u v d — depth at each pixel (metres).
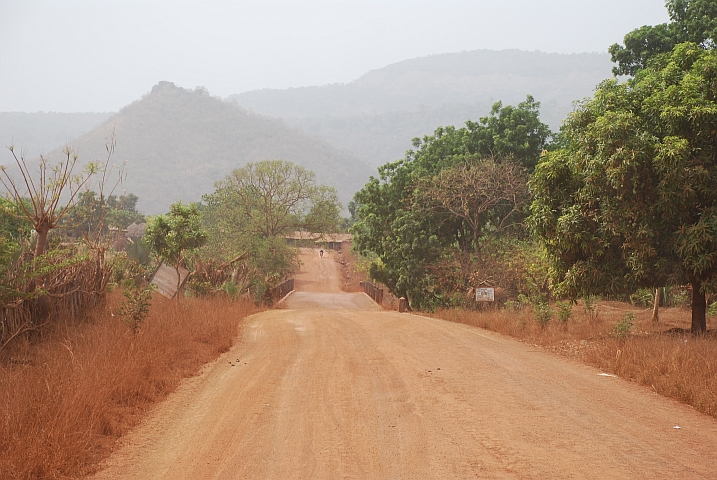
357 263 69.62
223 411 9.03
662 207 15.00
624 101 16.45
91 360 9.93
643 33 28.56
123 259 23.53
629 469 6.50
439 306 33.19
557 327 17.58
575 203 16.97
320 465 6.67
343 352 14.34
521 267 28.56
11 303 11.69
